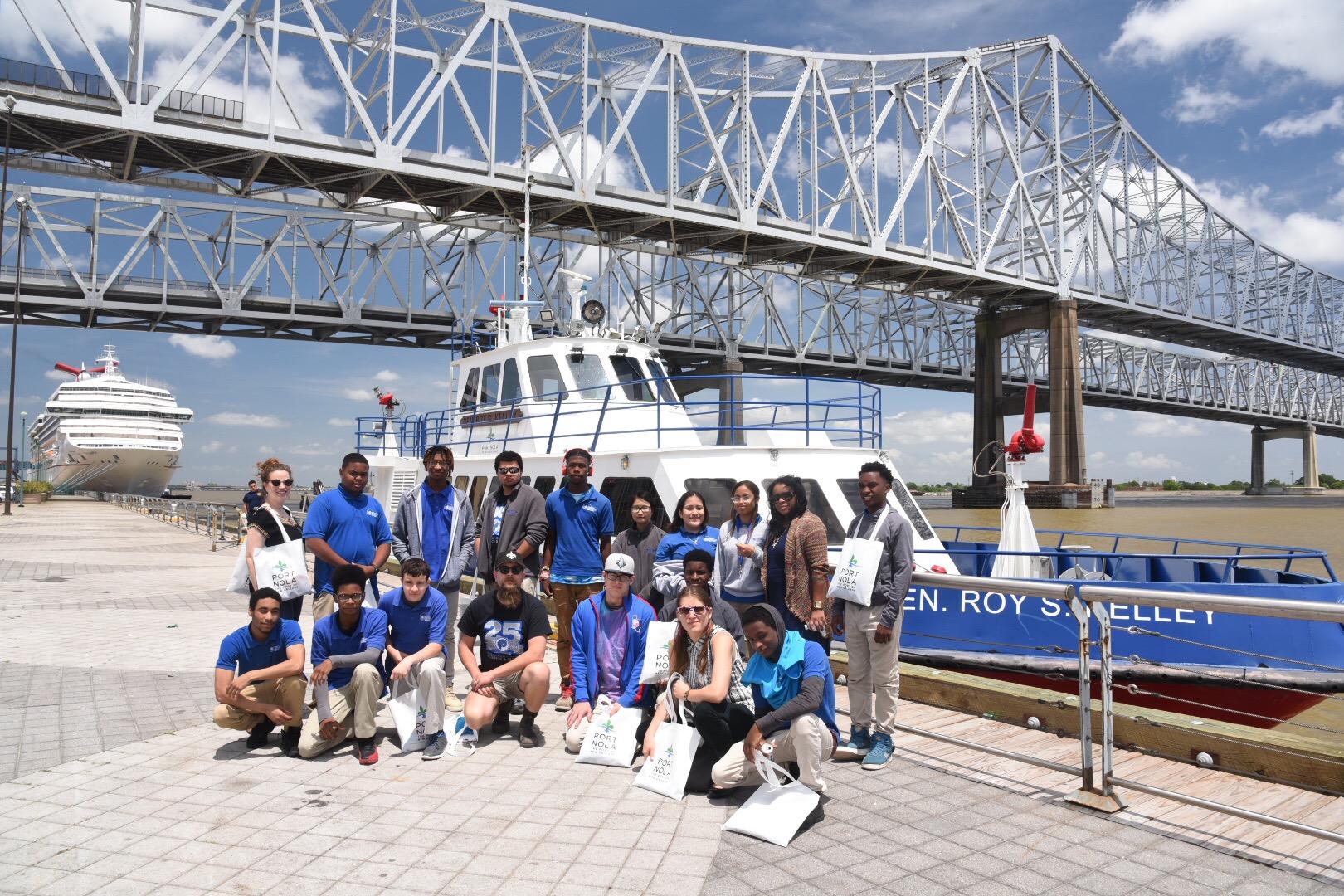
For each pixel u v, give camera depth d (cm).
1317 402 14125
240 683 573
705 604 525
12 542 2677
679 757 512
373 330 5953
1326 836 420
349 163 3541
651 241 5162
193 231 5328
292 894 387
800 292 7662
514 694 625
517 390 1087
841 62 5619
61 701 721
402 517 721
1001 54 7012
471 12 3947
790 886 393
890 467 899
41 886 393
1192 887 390
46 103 3077
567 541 704
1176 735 547
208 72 3275
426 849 435
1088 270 7662
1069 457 7062
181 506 3684
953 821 466
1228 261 9456
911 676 709
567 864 416
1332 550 3450
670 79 4578
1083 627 492
